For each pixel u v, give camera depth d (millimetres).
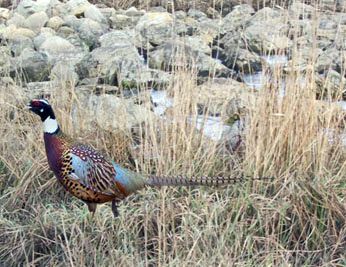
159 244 10547
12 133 12578
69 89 13773
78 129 12719
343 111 12750
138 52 17312
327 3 19156
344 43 16156
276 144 11875
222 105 13508
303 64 14008
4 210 11688
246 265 10492
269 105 12133
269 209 11258
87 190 10570
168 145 12000
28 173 12039
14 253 10977
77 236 10938
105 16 19922
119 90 15070
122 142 12531
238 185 11688
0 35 18000
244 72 16375
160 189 11453
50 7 19594
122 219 11125
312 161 11906
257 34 17000
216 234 10938
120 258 10609
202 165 11984
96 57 16172
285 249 10867
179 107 12328
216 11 20062
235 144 12625
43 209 11594
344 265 10664
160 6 20578
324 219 11250
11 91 13492
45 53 16391
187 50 16203
